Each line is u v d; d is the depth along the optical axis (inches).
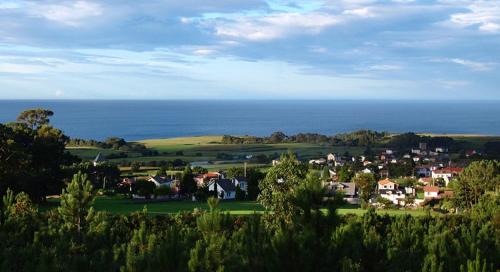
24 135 2512.3
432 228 946.7
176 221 1266.0
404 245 756.6
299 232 442.6
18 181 2124.8
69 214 875.4
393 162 5403.5
